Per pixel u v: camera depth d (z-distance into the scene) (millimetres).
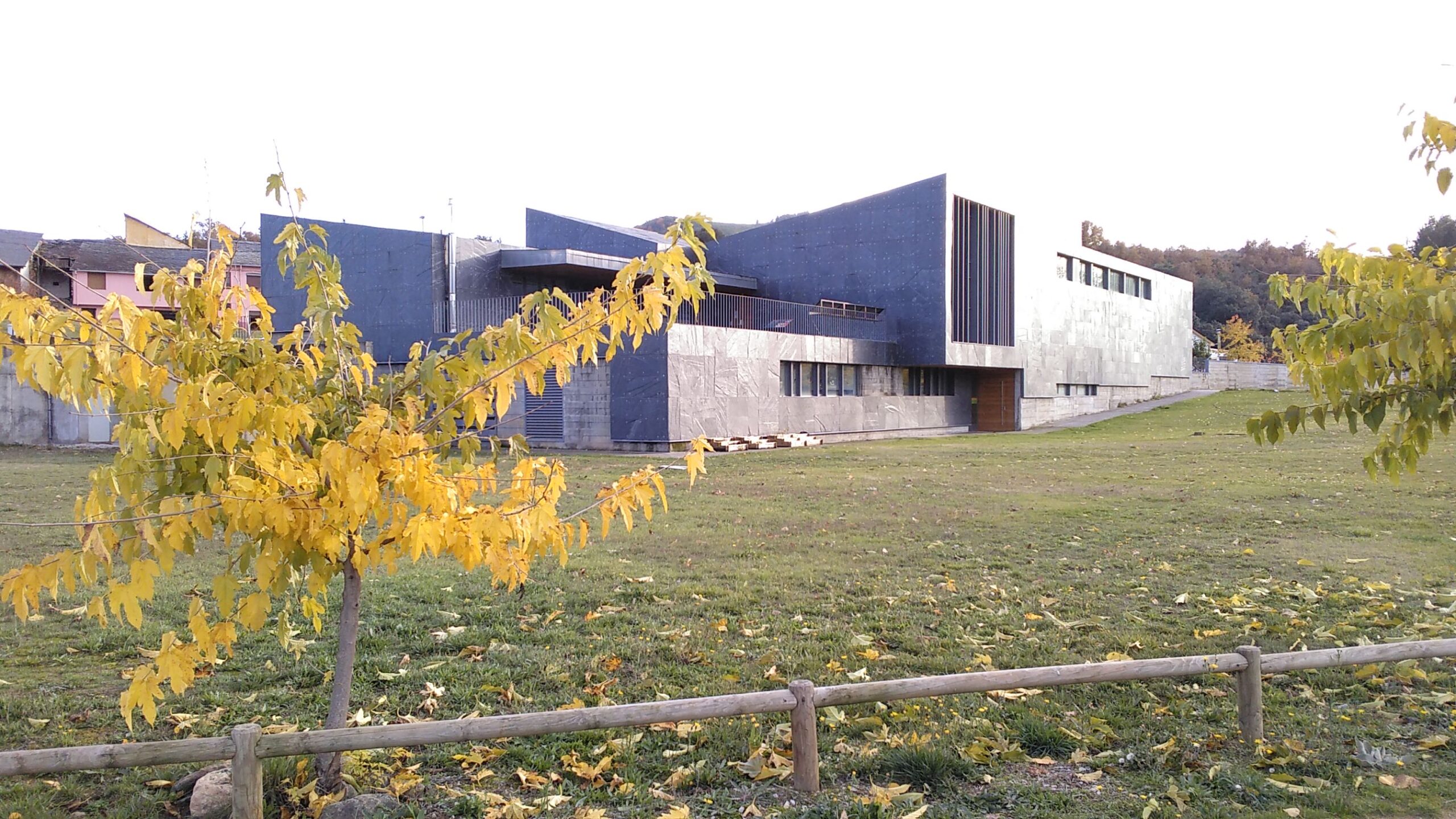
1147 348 53469
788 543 10828
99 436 28656
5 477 18047
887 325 35688
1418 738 5090
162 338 3719
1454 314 3914
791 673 6113
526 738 5074
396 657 6449
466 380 4125
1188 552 10289
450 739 3990
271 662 6309
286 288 30031
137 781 4594
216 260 3949
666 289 4258
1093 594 8312
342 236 30828
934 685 4570
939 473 19797
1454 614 7473
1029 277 40625
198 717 5340
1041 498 15141
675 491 16172
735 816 4207
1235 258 106188
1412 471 4355
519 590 8227
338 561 3994
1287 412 4586
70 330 3455
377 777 4594
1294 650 6578
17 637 6891
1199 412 45062
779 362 29984
